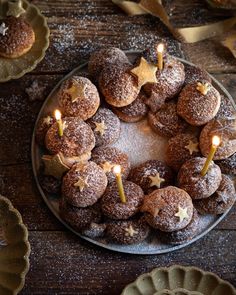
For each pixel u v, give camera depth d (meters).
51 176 0.87
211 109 0.87
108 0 1.01
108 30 1.00
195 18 1.01
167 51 0.99
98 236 0.86
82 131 0.86
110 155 0.88
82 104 0.87
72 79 0.89
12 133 0.94
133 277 0.88
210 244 0.89
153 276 0.84
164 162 0.90
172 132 0.90
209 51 1.00
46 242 0.89
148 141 0.92
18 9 0.95
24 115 0.95
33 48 0.95
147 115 0.92
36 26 0.96
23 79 0.97
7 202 0.84
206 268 0.88
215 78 0.98
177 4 1.01
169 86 0.89
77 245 0.89
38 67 0.98
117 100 0.88
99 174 0.85
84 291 0.87
